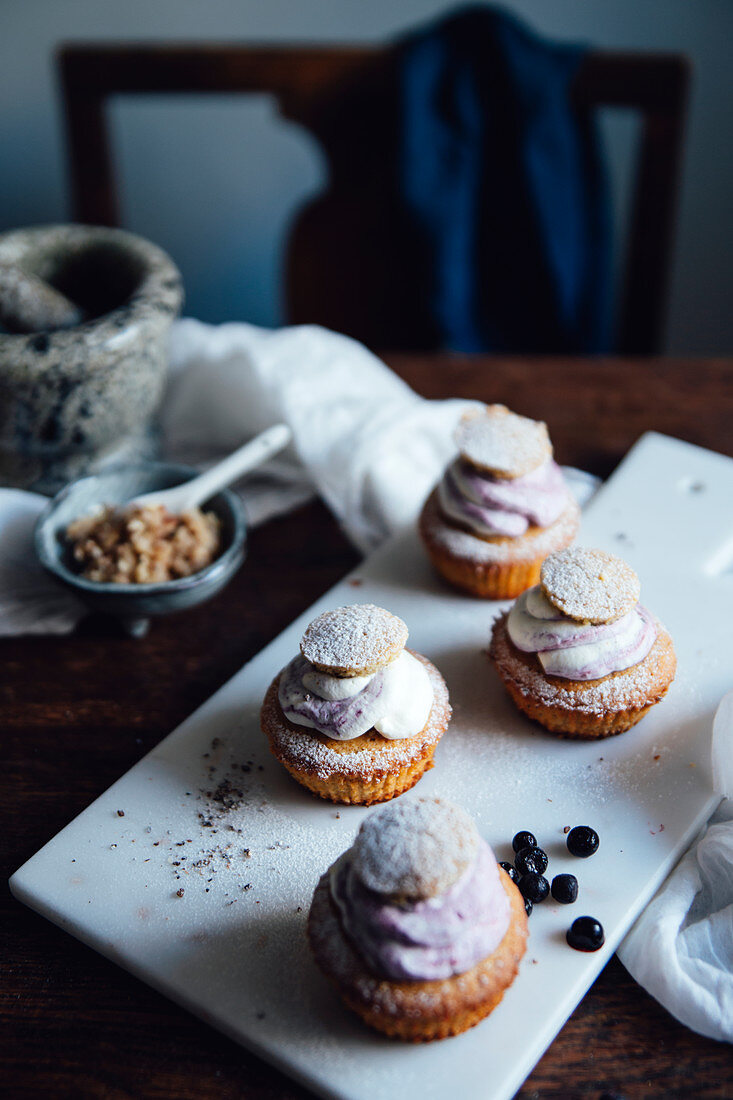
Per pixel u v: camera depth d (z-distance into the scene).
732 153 1.08
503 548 0.59
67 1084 0.45
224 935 0.48
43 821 0.53
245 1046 0.46
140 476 0.63
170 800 0.53
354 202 0.90
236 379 0.70
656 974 0.46
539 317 0.91
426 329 0.92
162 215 1.15
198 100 1.06
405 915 0.43
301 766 0.51
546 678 0.53
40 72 1.04
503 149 0.85
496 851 0.50
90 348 0.60
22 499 0.63
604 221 0.89
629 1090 0.44
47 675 0.60
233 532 0.61
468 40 0.83
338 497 0.66
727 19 1.01
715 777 0.52
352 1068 0.44
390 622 0.51
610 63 0.85
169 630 0.62
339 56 0.85
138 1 1.00
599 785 0.52
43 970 0.48
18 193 1.12
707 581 0.61
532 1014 0.45
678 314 1.20
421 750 0.51
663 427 0.72
